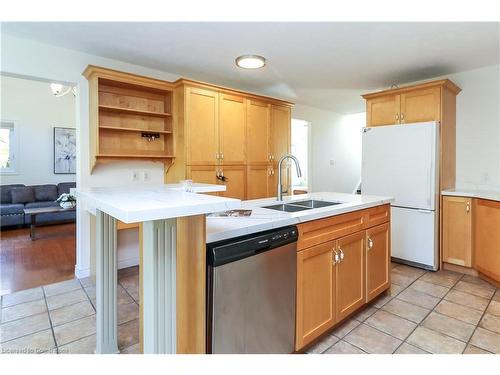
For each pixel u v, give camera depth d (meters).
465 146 3.49
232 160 3.62
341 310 2.01
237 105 3.67
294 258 1.67
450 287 2.81
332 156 5.88
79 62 2.93
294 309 1.68
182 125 3.25
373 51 2.87
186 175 3.23
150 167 3.47
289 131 4.34
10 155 5.86
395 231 3.47
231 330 1.36
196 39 2.62
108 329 1.79
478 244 3.01
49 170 6.27
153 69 3.42
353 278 2.13
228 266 1.33
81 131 2.98
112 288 1.80
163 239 1.16
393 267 3.37
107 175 3.16
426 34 2.50
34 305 2.47
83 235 3.07
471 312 2.33
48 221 5.59
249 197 3.79
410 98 3.37
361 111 5.81
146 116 3.36
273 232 1.55
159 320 1.16
